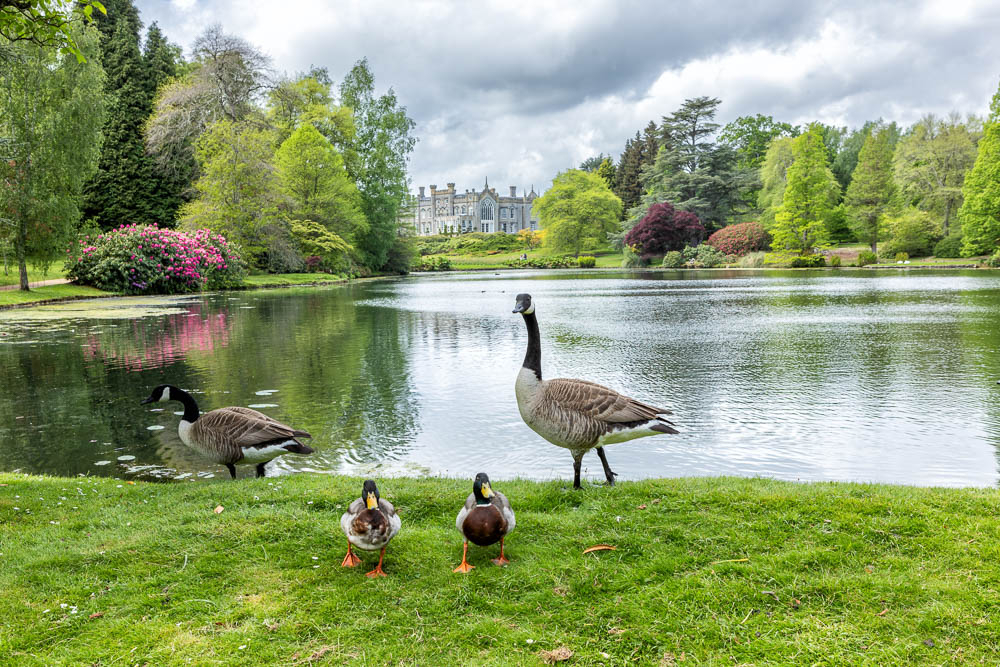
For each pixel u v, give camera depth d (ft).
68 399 38.47
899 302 93.30
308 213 188.65
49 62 101.45
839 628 12.25
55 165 101.45
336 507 19.67
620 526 17.29
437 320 80.59
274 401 37.83
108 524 18.62
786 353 52.90
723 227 299.58
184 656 12.07
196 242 133.69
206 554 16.38
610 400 19.10
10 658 12.03
